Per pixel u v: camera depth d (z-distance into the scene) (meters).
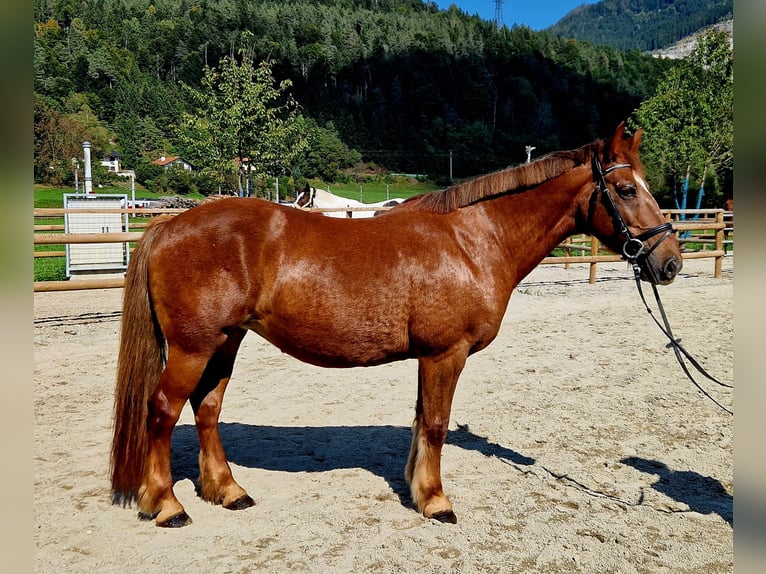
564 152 3.47
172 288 2.96
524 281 12.78
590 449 4.34
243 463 3.97
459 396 5.49
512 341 7.65
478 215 3.35
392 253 3.12
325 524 3.17
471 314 3.16
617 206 3.32
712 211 13.54
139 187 49.56
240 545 2.95
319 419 4.87
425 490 3.26
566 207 3.44
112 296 10.52
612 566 2.86
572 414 5.06
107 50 78.31
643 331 8.26
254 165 16.14
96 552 2.85
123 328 3.06
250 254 3.01
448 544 3.00
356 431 4.61
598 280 13.06
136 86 71.12
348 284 3.04
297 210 3.29
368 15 131.00
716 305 10.21
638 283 3.38
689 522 3.30
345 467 3.94
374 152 78.81
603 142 3.38
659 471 3.99
